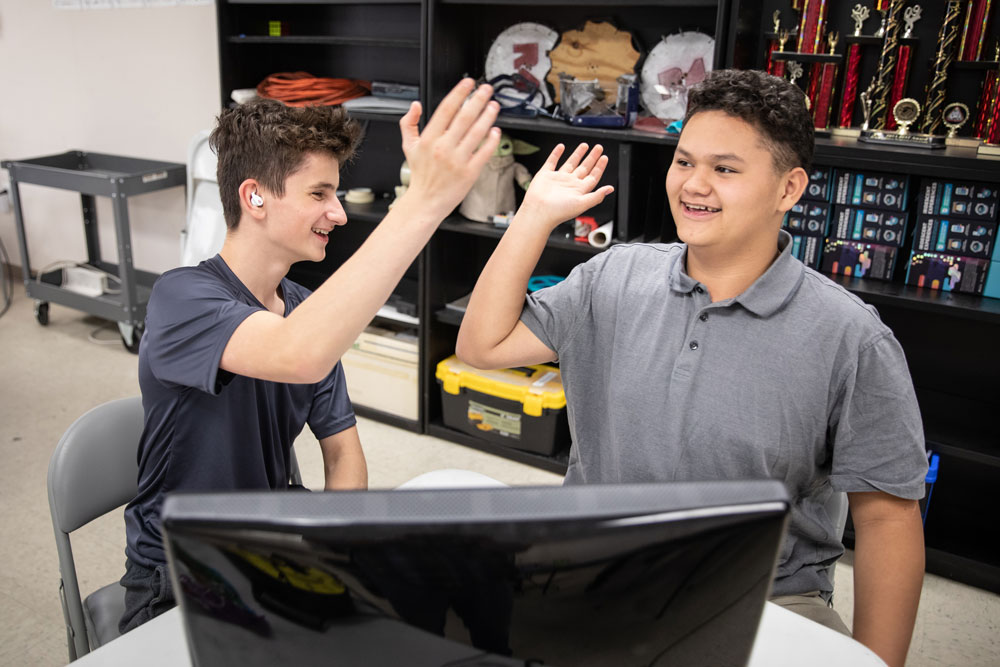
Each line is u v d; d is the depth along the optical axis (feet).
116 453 4.85
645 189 8.85
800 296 3.96
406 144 2.85
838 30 7.86
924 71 7.63
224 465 4.22
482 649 1.91
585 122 8.57
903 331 8.46
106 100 13.33
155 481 4.29
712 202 3.71
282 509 1.74
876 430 3.93
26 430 10.01
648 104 8.93
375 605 1.82
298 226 3.98
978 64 7.13
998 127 6.97
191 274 3.93
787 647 3.23
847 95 7.76
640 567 1.84
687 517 1.81
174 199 13.17
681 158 3.78
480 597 1.83
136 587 4.27
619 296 4.33
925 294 7.29
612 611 1.89
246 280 4.20
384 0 9.25
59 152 14.28
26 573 7.48
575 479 4.75
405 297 10.65
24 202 15.07
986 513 8.43
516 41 9.48
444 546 1.76
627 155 8.28
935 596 7.59
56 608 7.05
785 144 3.61
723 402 3.97
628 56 8.93
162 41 12.34
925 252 7.37
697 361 4.01
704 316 4.02
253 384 4.23
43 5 13.39
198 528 1.72
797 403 3.92
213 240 10.45
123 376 11.66
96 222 14.28
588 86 8.73
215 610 1.83
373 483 9.15
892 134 7.42
